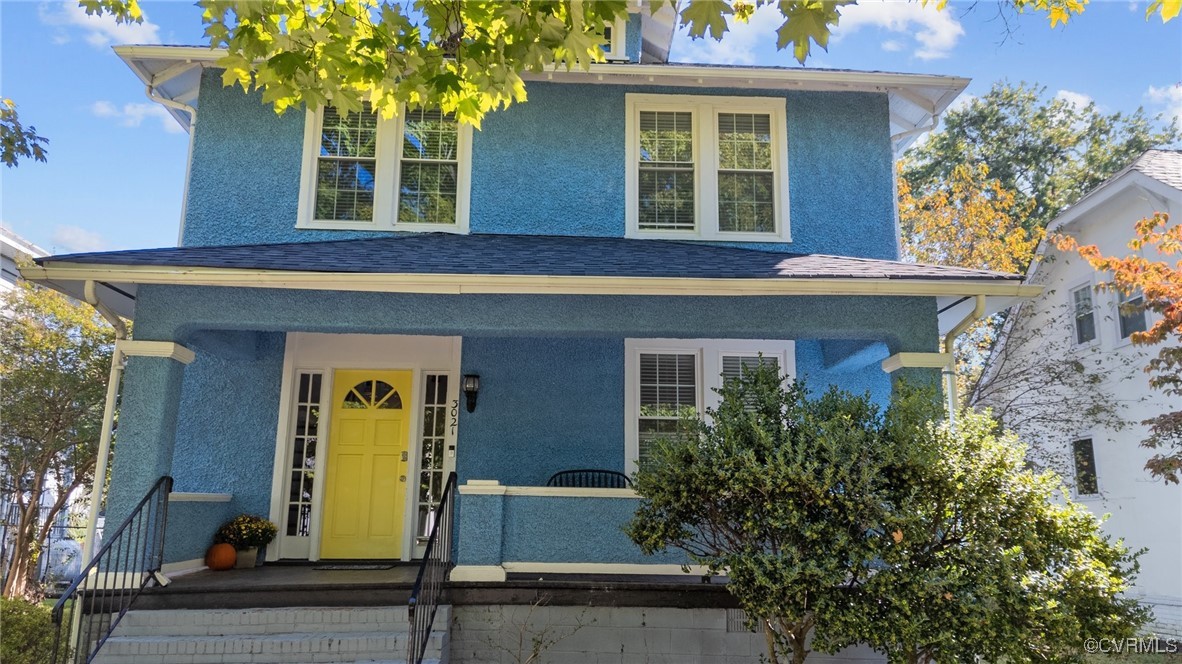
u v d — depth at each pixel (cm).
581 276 675
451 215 935
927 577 494
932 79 948
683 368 905
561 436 873
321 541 877
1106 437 1352
